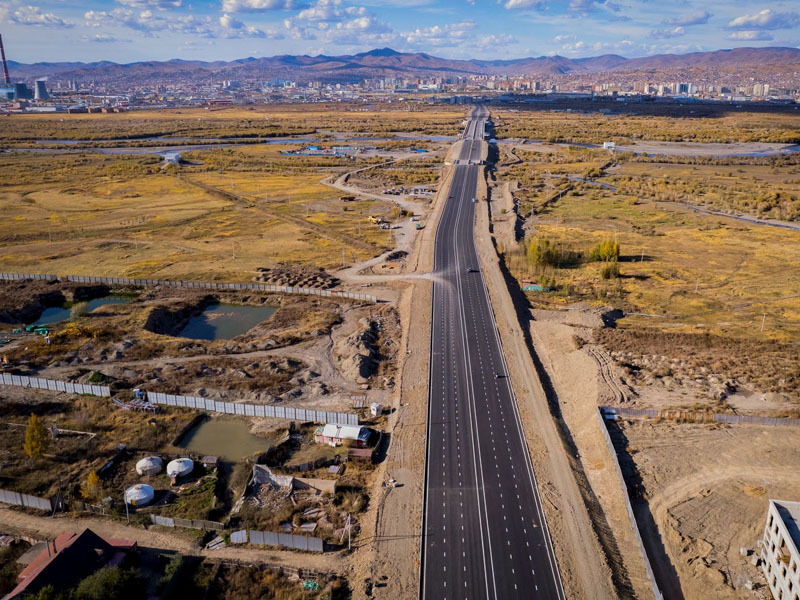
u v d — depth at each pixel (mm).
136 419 99438
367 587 65000
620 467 84562
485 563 68500
